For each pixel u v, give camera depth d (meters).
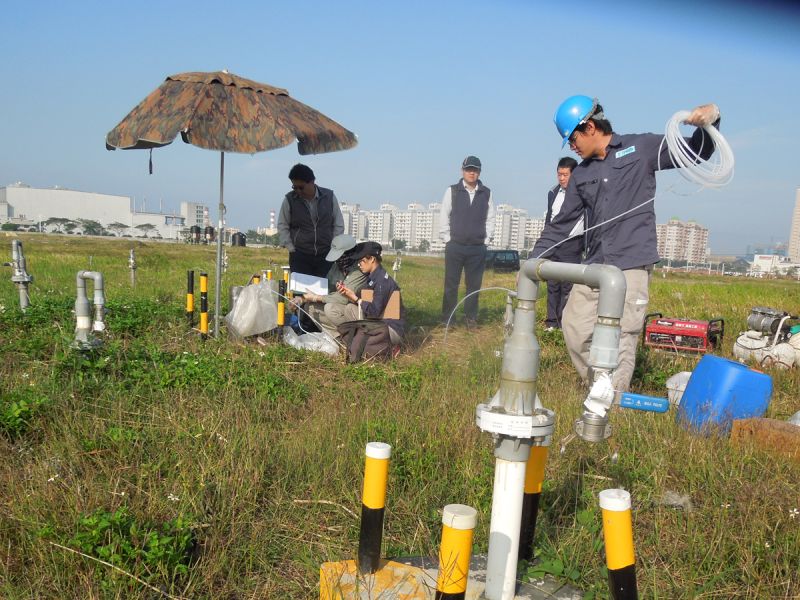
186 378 5.70
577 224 5.63
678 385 5.83
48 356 6.27
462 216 9.98
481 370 6.86
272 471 4.00
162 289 13.19
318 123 7.35
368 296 7.66
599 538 3.15
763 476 3.97
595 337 2.24
